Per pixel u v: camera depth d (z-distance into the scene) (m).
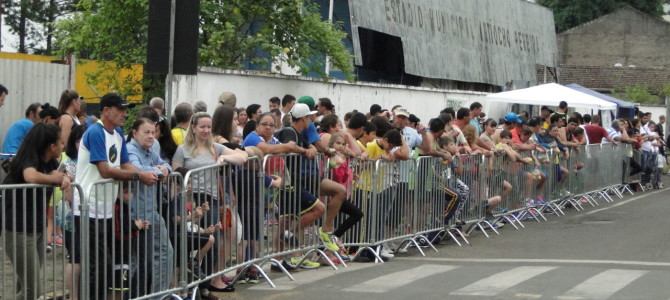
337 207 11.12
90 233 7.55
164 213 8.38
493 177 15.13
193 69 10.34
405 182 12.43
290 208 10.58
